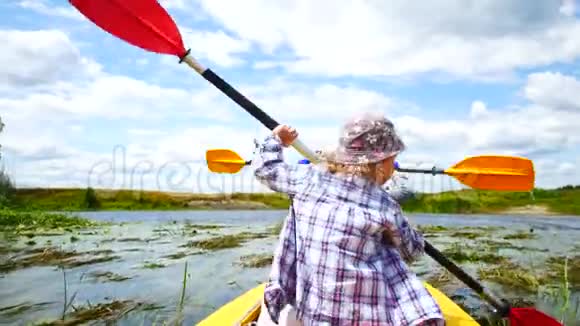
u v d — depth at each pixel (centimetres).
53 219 977
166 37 255
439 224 1070
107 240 744
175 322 350
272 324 215
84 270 521
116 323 349
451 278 493
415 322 176
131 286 455
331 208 184
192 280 479
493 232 888
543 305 399
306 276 184
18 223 912
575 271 521
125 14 256
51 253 611
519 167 350
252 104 260
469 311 384
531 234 852
